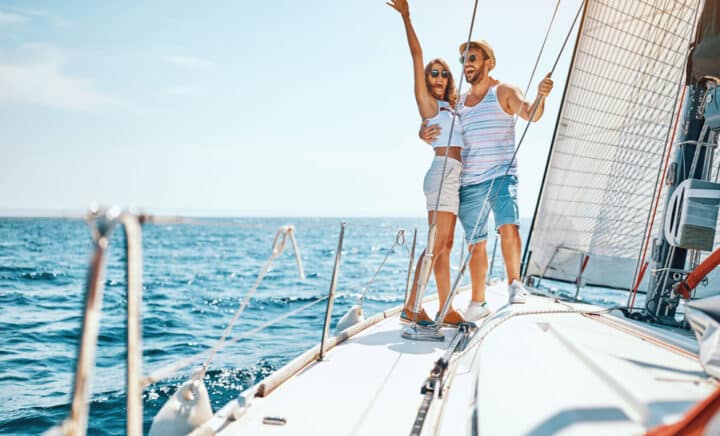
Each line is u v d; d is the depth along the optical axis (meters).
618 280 4.36
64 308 13.16
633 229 4.27
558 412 1.45
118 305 12.88
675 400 1.41
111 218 1.04
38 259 31.56
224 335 2.21
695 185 2.71
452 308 4.47
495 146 4.45
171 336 9.53
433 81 4.42
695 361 1.93
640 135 4.16
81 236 68.38
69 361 7.97
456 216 4.48
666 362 1.88
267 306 13.43
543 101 4.06
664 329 2.60
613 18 4.16
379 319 4.63
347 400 2.63
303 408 2.52
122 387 6.36
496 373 1.95
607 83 4.28
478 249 4.61
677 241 2.72
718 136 2.85
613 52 4.21
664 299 2.91
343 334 3.86
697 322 1.83
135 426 1.12
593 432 1.30
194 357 2.06
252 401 2.59
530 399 1.60
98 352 8.12
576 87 4.43
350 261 31.12
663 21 3.95
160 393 6.06
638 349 2.05
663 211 2.94
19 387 6.66
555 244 4.59
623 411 1.43
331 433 2.25
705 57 2.80
